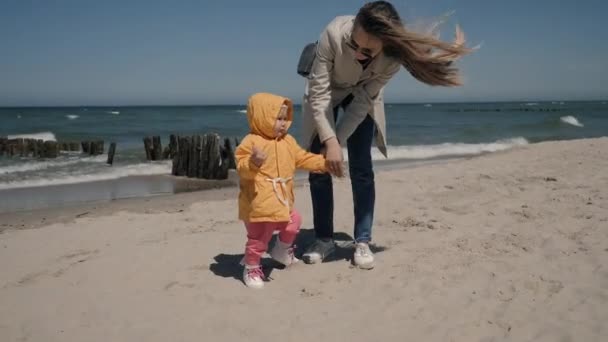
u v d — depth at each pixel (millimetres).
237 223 5707
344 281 3586
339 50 3387
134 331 2949
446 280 3520
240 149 3424
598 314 2916
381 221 5320
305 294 3379
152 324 3025
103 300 3400
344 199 6832
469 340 2721
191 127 36250
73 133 30016
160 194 9852
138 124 39750
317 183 3977
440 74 3352
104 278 3820
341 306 3191
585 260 3773
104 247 4895
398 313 3064
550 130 30359
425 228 4938
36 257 4676
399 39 3105
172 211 7242
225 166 12180
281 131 3508
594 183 6871
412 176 8719
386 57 3430
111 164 14484
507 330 2809
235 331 2910
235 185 11312
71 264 4305
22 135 27703
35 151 16688
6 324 3113
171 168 13852
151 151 15500
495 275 3574
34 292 3623
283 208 3438
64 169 13688
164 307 3246
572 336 2688
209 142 12203
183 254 4367
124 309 3240
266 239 3510
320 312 3117
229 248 4535
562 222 4859
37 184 11133
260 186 3396
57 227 6066
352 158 3883
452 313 3037
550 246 4133
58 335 2945
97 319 3123
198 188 10883
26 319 3170
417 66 3320
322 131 3523
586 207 5410
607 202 5598
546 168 8844
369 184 3891
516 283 3418
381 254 4152
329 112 3596
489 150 18828
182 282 3656
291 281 3613
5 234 5820
